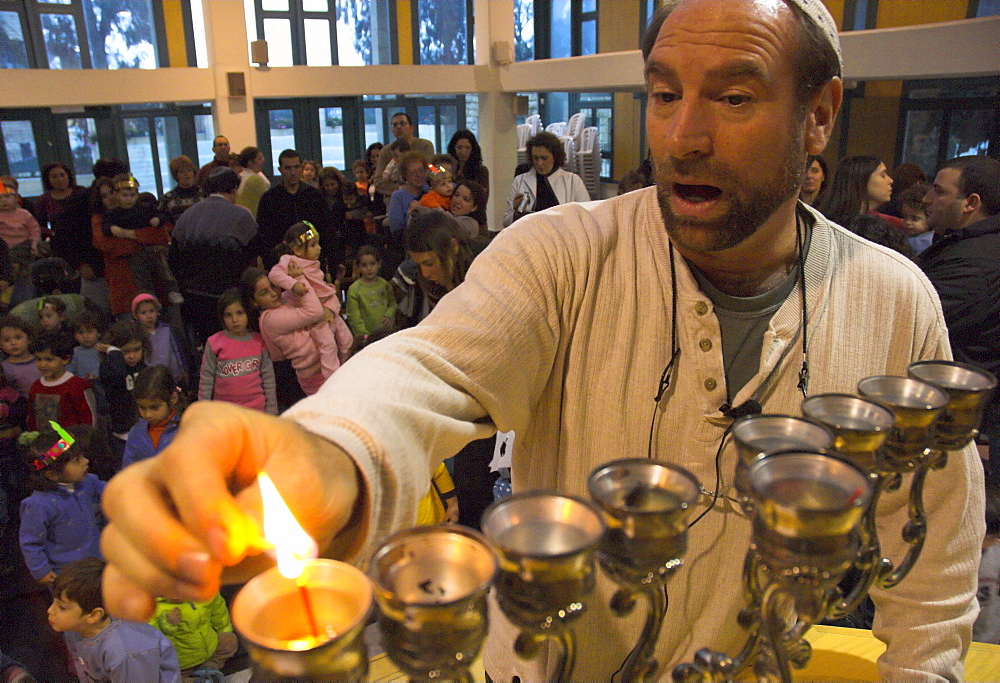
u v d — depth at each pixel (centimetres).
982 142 536
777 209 63
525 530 33
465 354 63
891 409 47
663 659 75
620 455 73
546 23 908
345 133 889
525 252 72
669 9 64
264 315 346
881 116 591
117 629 192
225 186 434
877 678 81
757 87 57
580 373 73
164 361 371
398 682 74
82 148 733
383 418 48
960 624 79
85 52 716
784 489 34
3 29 677
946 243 241
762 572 42
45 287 442
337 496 40
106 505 34
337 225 562
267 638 29
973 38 384
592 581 32
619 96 882
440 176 452
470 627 29
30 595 277
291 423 42
